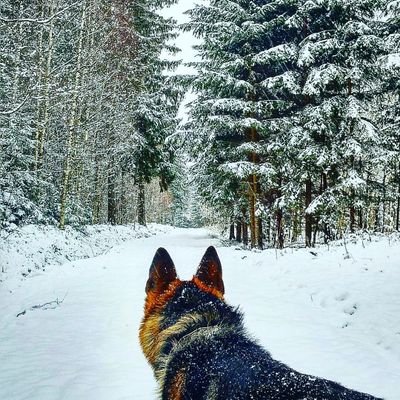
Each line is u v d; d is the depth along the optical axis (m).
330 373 5.18
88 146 24.83
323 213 18.98
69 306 9.05
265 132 20.06
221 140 22.52
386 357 5.74
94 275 12.54
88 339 6.85
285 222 25.64
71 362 5.83
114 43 25.31
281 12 21.53
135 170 32.53
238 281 11.06
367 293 8.46
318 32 19.62
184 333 1.60
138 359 5.84
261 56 19.52
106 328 7.41
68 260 15.96
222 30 20.23
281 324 7.23
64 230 19.30
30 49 17.98
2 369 5.71
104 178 30.09
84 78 20.58
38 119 19.03
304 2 20.05
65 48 22.56
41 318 8.24
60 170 22.61
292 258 13.20
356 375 5.12
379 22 20.28
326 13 19.98
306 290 9.52
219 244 25.02
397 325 6.67
